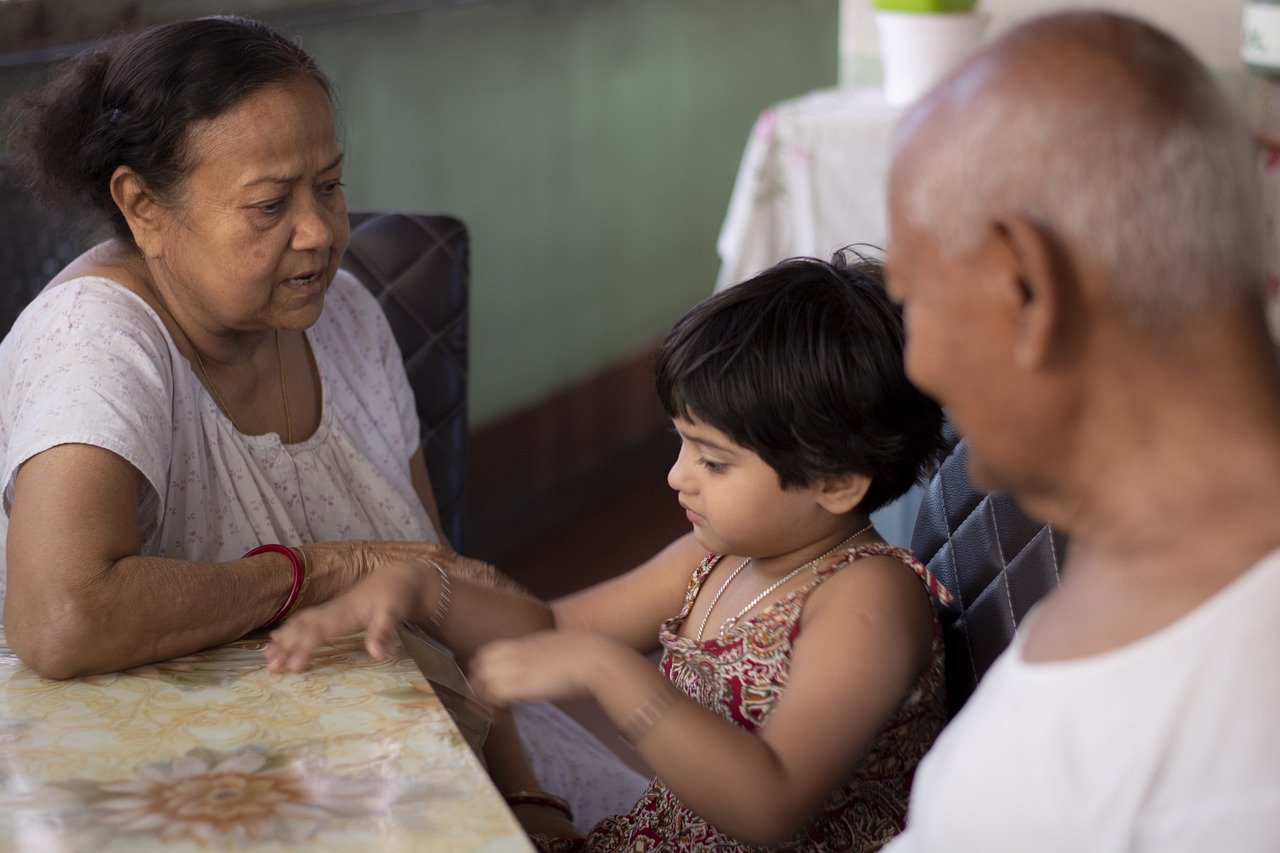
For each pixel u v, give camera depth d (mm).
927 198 616
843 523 1190
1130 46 590
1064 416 615
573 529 3727
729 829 993
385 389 1639
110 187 1271
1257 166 603
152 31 1251
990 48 628
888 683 1057
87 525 1111
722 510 1161
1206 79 596
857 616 1084
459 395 1880
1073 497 639
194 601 1126
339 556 1256
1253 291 597
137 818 859
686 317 1166
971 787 625
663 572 1367
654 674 993
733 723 1132
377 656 1107
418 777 915
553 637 1011
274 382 1472
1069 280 585
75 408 1170
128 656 1091
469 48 3465
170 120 1205
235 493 1393
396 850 824
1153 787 570
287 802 878
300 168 1246
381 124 3246
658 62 4215
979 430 643
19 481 1157
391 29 3205
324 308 1605
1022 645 657
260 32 1280
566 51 3809
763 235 2869
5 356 1313
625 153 4148
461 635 1261
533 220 3826
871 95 3082
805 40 4875
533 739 1625
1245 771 552
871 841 1145
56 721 999
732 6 4484
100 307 1268
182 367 1319
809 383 1084
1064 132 577
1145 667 581
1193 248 567
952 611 1272
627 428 4324
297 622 1118
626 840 1247
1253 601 569
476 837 838
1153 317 580
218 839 834
